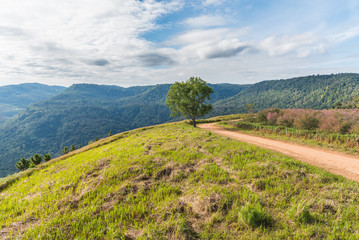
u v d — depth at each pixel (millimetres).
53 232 5535
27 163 39594
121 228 5566
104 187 8562
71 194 8352
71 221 6047
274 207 6266
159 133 27828
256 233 4996
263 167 9969
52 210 7012
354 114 27609
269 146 19125
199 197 6945
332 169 11719
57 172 13516
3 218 7066
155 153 14164
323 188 7656
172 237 4973
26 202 8297
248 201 6496
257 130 32438
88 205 7074
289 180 8305
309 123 28750
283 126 30625
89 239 5172
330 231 4992
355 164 12727
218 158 12367
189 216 5988
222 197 6887
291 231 5039
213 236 4957
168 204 6629
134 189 8219
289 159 11648
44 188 9750
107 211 6508
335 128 24156
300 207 5781
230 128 38312
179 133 25109
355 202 6488
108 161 13148
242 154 12703
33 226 6113
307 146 19031
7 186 13812
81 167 12664
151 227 5430
